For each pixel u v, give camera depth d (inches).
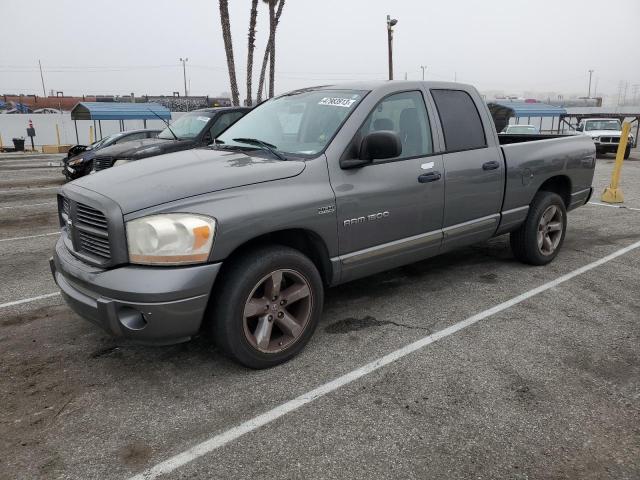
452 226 177.3
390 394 123.0
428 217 167.3
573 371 133.4
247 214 123.3
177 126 382.6
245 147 155.7
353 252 149.6
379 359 139.8
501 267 219.0
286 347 136.6
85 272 122.3
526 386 126.3
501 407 117.5
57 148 1139.3
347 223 144.8
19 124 1322.6
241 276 124.3
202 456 102.0
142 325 117.5
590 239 267.3
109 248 118.3
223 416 114.9
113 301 116.2
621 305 177.2
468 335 154.3
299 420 113.1
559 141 218.7
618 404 118.9
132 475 96.9
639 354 142.4
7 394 124.6
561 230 222.8
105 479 95.9
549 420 112.8
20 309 179.5
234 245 121.8
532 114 1472.7
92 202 121.0
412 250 165.5
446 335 154.3
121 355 144.0
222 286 124.3
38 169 699.4
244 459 101.0
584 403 119.1
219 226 118.8
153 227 114.3
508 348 145.9
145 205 117.2
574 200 230.5
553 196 213.2
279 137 160.6
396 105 162.2
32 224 329.4
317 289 140.2
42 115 1336.1
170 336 118.9
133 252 116.6
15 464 99.9
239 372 133.6
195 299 117.5
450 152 173.8
